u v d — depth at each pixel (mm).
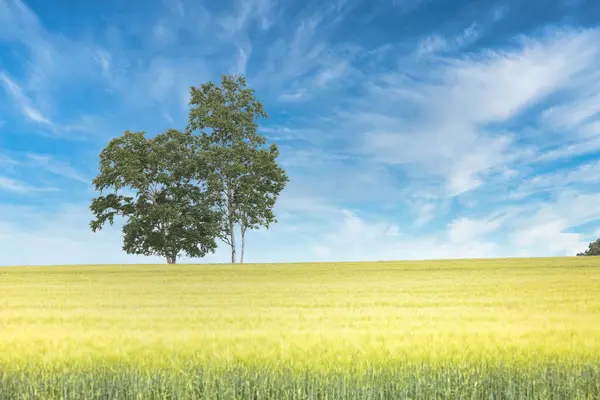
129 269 41438
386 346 9117
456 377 7457
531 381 7477
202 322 12438
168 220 49281
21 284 28141
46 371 7855
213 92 53781
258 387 7285
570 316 13148
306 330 10891
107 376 7723
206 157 50781
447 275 33344
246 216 52812
